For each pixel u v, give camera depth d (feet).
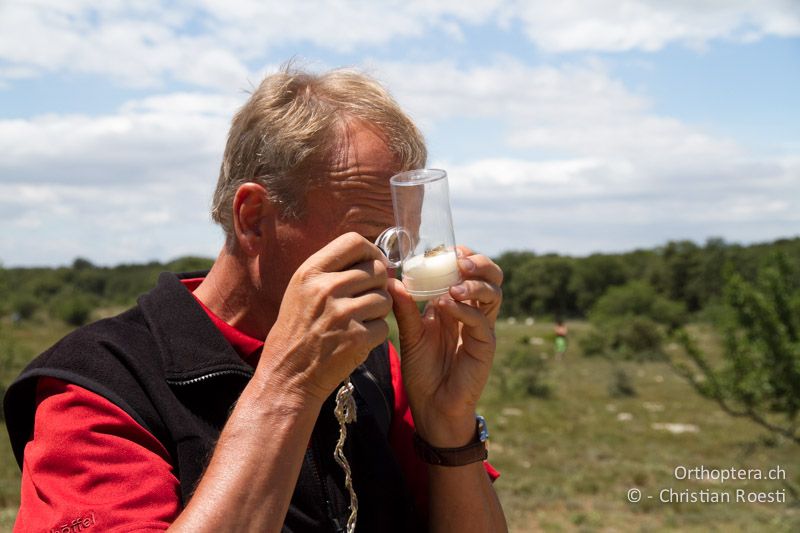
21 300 153.89
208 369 5.45
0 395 56.54
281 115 5.57
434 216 5.74
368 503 6.02
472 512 6.29
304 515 5.56
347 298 4.83
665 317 192.03
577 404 81.61
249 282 5.85
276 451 4.63
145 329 5.74
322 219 5.49
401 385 6.89
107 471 4.84
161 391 5.36
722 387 32.35
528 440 59.47
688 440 60.54
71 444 4.92
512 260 317.63
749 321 31.60
